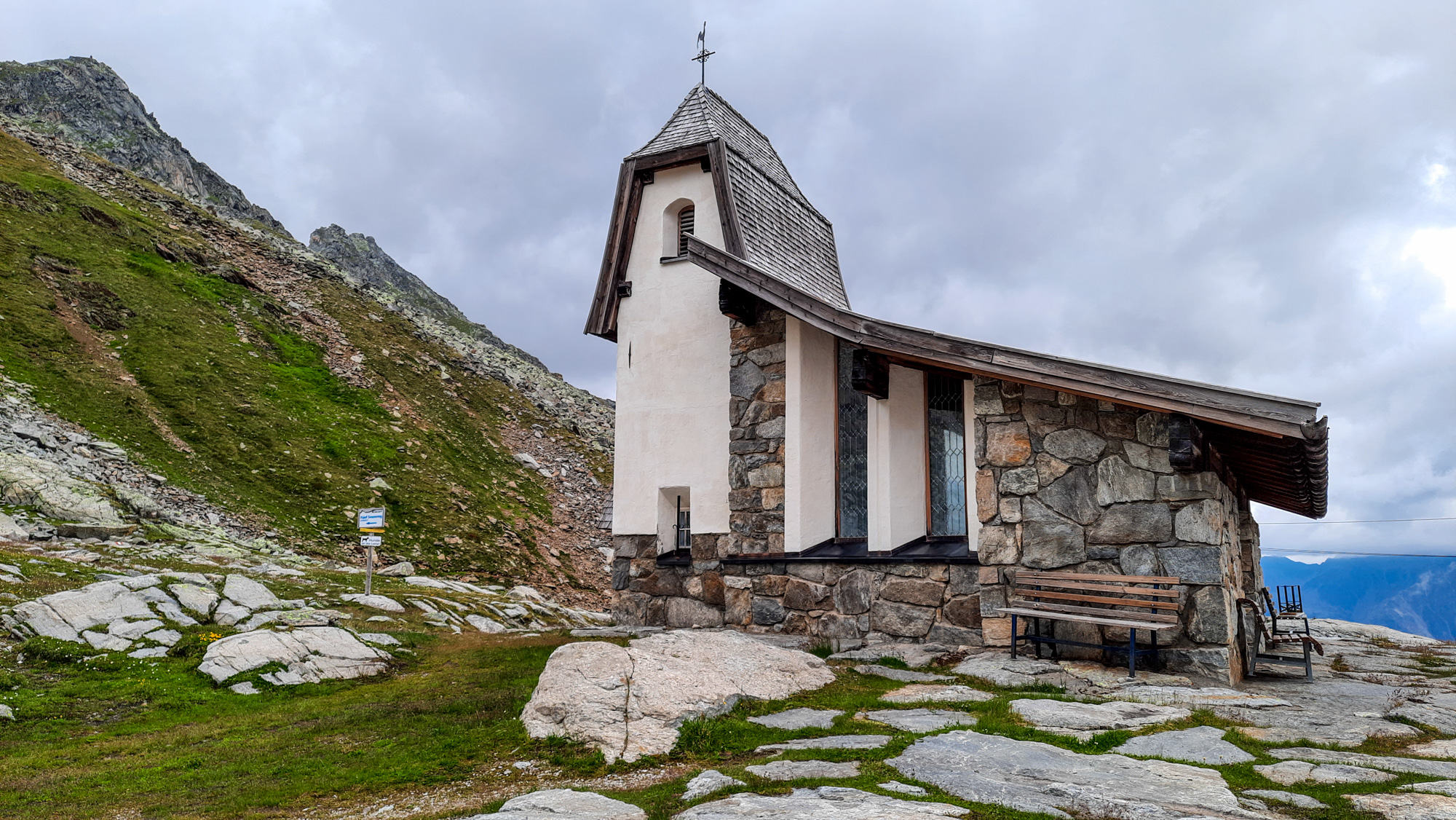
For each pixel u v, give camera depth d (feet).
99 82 291.58
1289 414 28.12
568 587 110.93
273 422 118.21
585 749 22.43
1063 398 34.24
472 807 18.34
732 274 42.22
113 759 25.14
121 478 82.84
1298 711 24.53
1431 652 49.16
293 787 20.74
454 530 111.86
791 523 41.96
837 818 14.89
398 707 29.22
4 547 55.31
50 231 142.72
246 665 35.42
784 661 31.04
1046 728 22.79
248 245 195.52
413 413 147.95
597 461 171.53
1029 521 34.19
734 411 44.86
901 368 41.11
